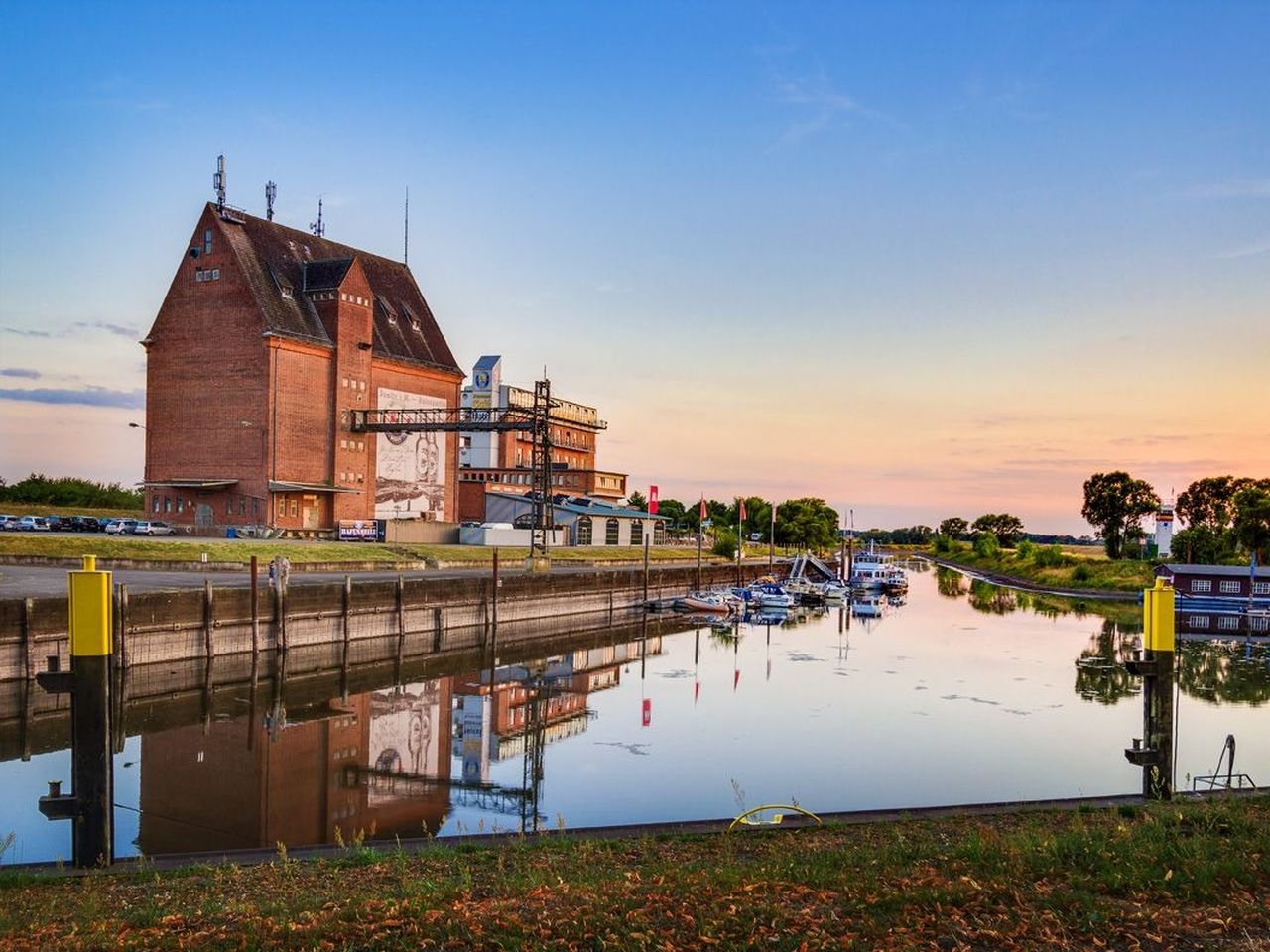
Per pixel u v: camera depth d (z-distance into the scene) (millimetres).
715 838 18922
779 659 63188
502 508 128125
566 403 167625
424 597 66562
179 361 99375
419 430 101312
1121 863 14961
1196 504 193125
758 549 188000
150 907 14523
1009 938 12070
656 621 88812
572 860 17078
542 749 36938
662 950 12008
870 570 138500
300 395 98562
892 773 33094
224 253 97688
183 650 49125
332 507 101875
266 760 35844
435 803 29812
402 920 13266
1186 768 33750
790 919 12867
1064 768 33781
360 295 105875
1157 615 23016
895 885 14320
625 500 175125
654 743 37906
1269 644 72875
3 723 40750
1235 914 12719
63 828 26641
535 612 79625
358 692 50812
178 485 96500
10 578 54438
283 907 14133
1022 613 100250
